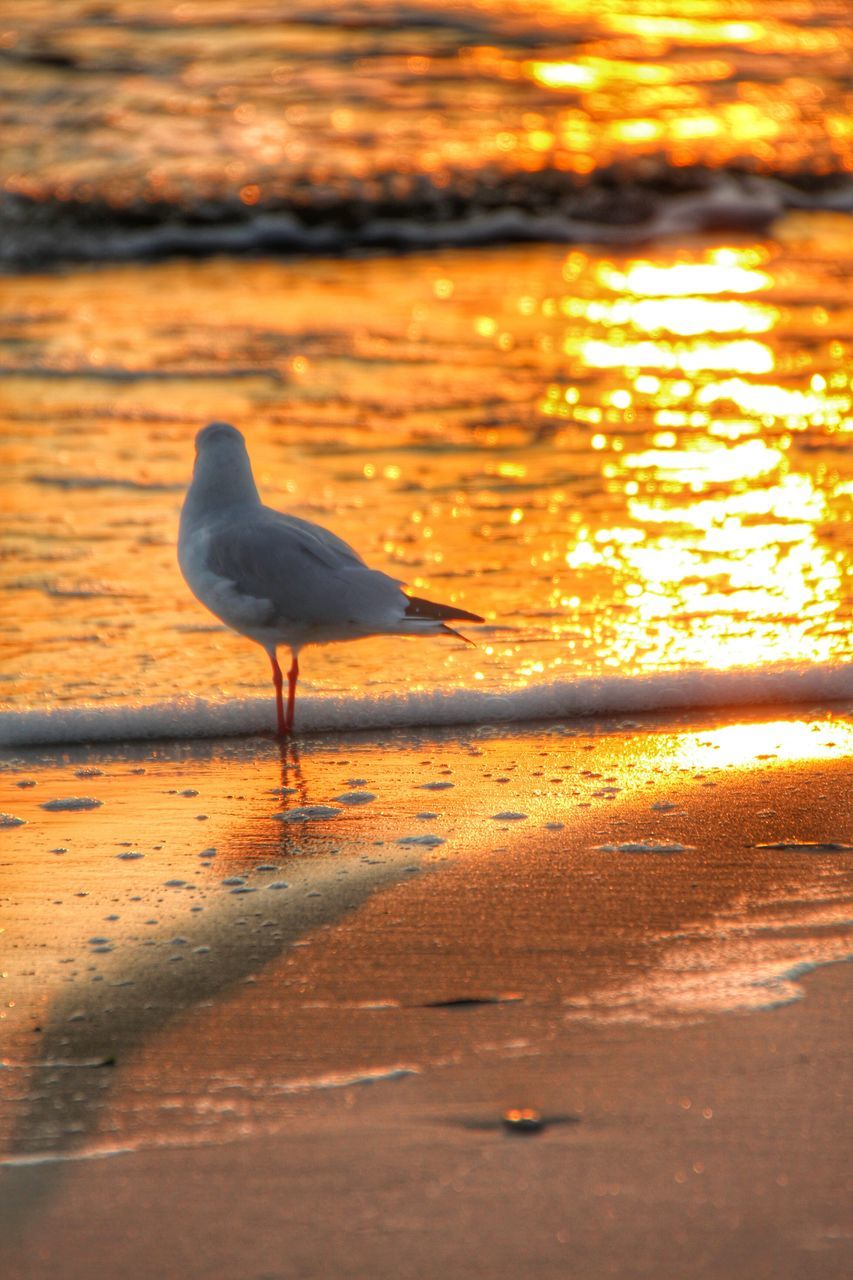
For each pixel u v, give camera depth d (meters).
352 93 51.12
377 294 33.09
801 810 10.62
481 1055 7.19
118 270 36.38
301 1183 6.18
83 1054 7.30
